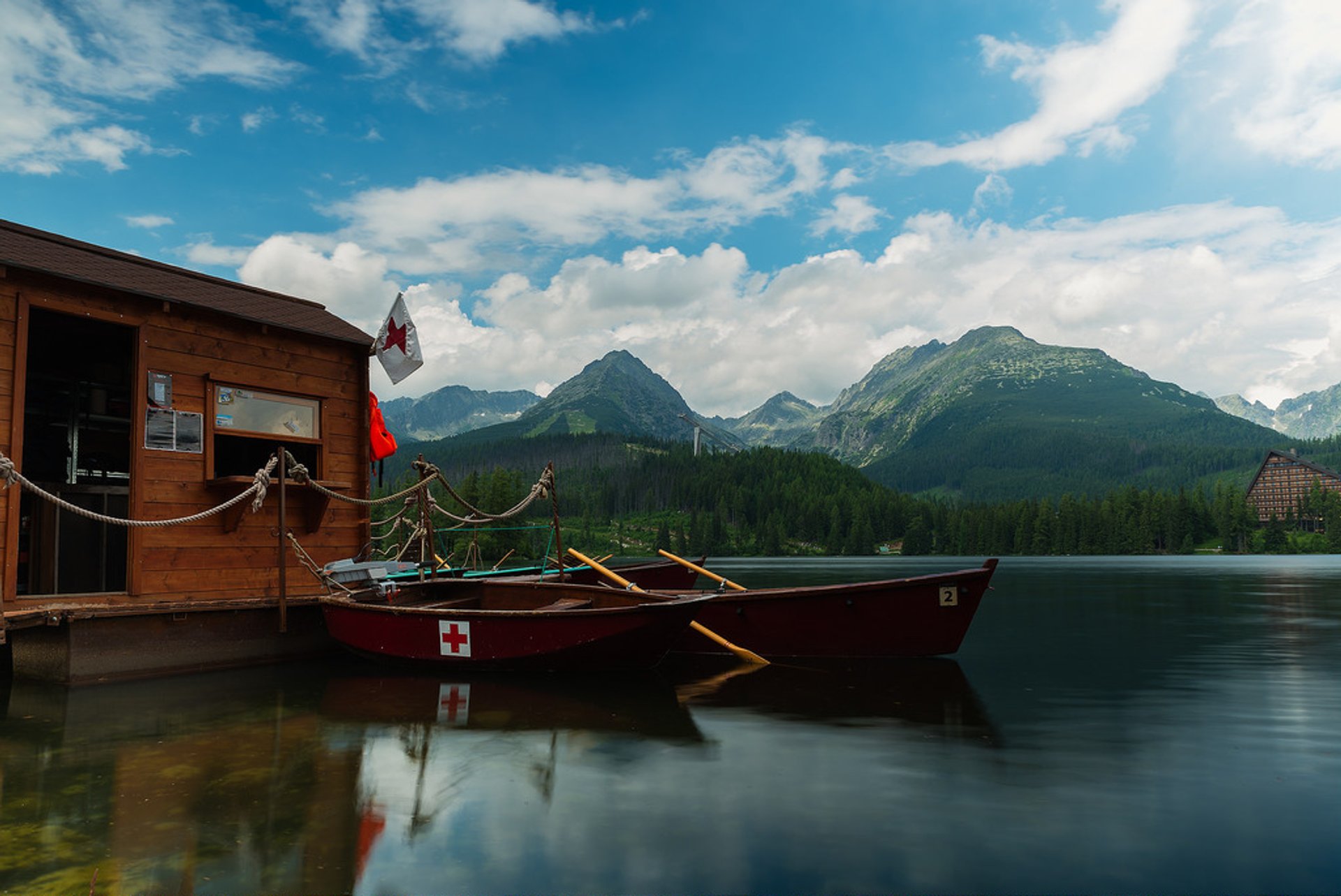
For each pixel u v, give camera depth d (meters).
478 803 6.78
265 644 14.03
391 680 12.76
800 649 15.23
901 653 14.80
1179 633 20.67
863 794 7.05
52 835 6.04
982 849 5.87
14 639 12.44
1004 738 9.09
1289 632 20.97
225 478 12.95
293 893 5.07
